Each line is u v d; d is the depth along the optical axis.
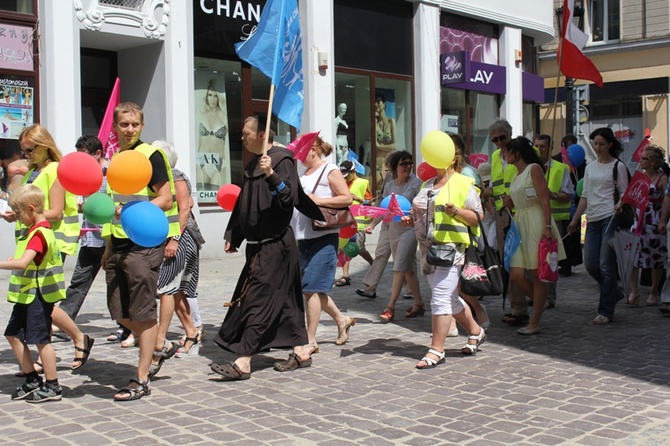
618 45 27.19
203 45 14.06
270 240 6.08
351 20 16.72
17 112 11.70
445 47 19.05
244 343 6.02
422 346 7.27
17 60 11.69
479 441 4.62
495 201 8.95
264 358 6.83
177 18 13.40
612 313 8.38
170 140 13.36
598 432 4.77
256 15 14.87
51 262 5.43
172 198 5.98
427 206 6.57
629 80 27.06
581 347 7.21
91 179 5.26
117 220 5.50
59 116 11.98
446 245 6.41
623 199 8.23
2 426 4.92
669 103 26.88
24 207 5.32
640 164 9.68
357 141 16.95
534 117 23.45
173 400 5.52
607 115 28.33
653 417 5.08
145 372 5.62
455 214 6.37
